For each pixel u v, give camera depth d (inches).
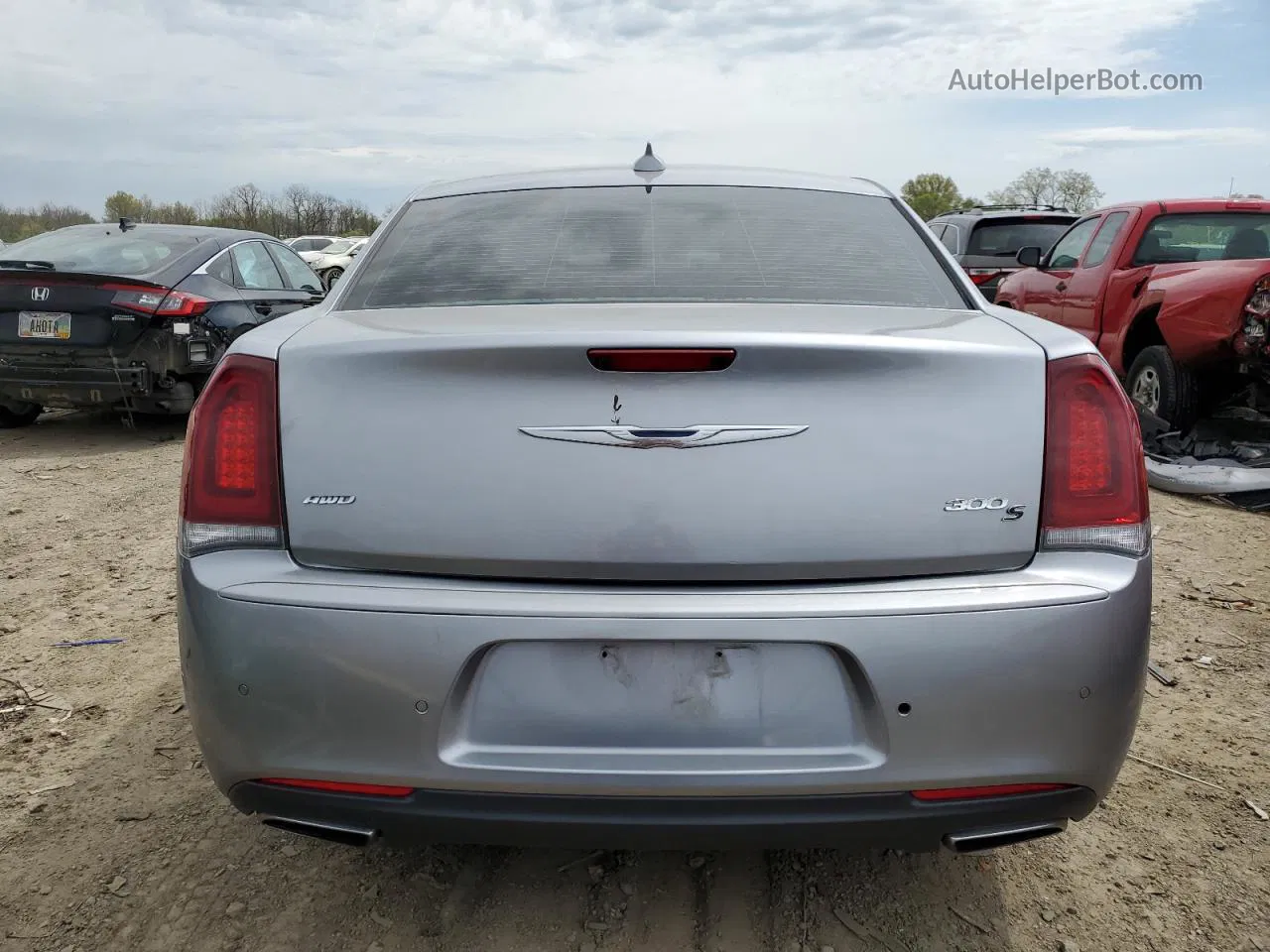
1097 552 70.1
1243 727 115.9
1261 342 212.5
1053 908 84.5
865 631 66.6
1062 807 71.2
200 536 70.7
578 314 77.7
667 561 67.4
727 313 78.2
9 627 143.4
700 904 85.0
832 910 84.4
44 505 211.8
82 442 281.9
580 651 68.3
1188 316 229.9
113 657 133.3
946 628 67.1
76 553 177.9
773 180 107.0
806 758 68.0
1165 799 100.8
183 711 118.4
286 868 89.4
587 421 67.2
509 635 66.8
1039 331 75.3
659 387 67.1
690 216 97.7
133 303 263.7
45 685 124.9
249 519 70.1
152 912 83.2
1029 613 67.7
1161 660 134.3
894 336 69.7
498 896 85.9
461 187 108.1
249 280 311.4
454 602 67.1
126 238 296.2
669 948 79.7
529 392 67.6
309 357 70.2
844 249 94.0
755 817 68.0
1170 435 241.9
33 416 308.3
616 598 66.9
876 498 67.7
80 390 267.1
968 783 68.6
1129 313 263.9
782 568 67.6
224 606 68.7
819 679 68.3
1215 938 80.7
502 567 68.1
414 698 67.3
